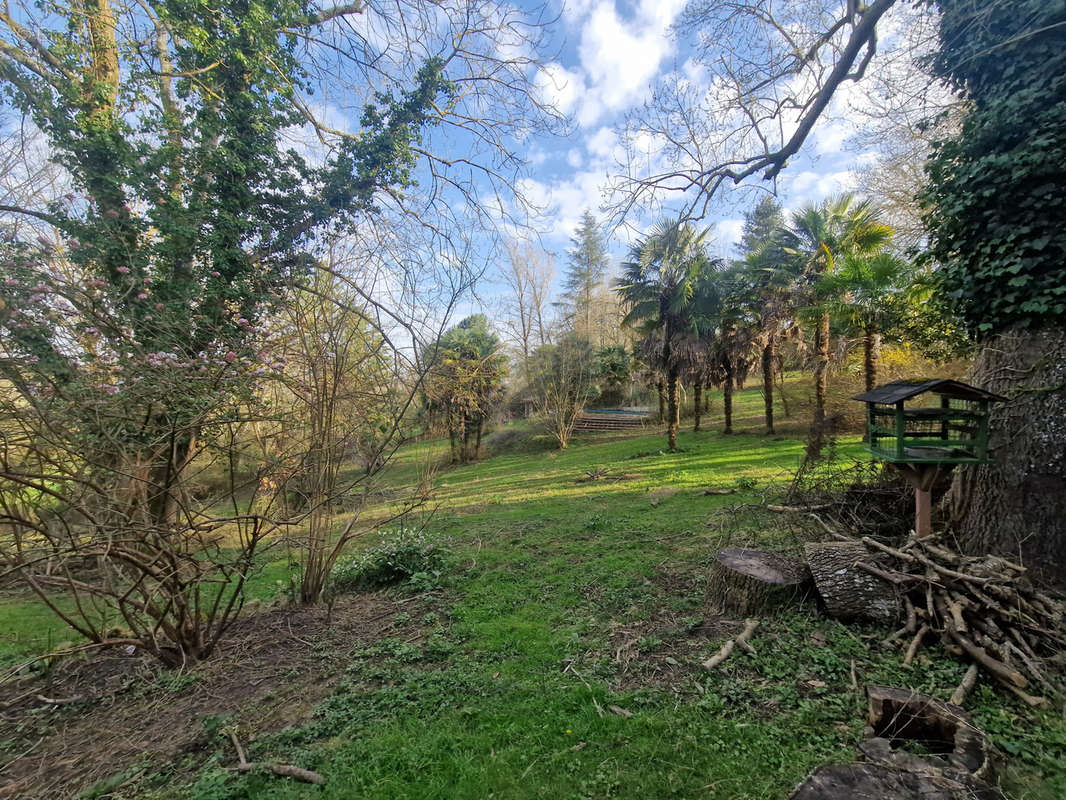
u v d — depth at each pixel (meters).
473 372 9.15
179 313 5.08
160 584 3.19
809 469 5.48
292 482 4.39
